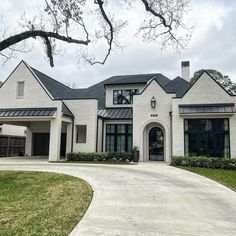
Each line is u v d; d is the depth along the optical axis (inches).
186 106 818.2
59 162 805.2
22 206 301.3
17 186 422.9
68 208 291.7
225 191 396.2
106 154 861.8
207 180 491.8
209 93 815.7
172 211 286.2
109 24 527.5
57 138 853.2
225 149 778.8
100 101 1159.6
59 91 1023.0
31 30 446.0
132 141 928.3
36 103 895.7
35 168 629.9
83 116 938.7
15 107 912.3
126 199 337.1
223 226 240.4
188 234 219.1
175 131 816.9
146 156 903.7
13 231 220.8
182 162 739.4
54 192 373.1
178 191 390.6
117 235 215.3
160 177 515.8
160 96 885.8
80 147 924.0
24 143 1264.8
